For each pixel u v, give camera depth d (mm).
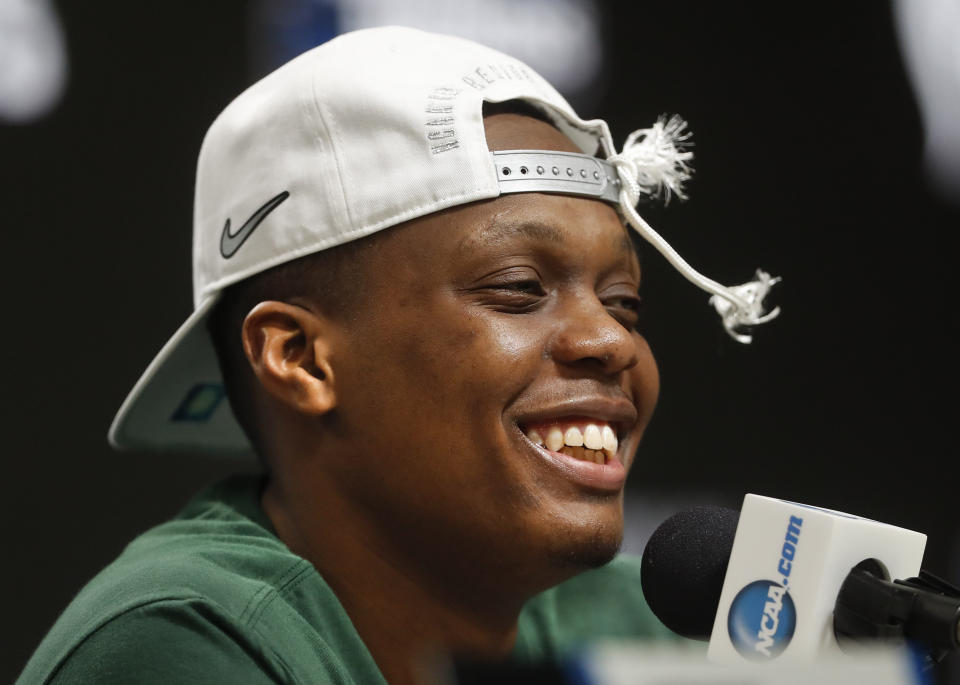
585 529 4180
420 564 4414
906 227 10156
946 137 10109
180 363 5164
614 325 4270
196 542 4500
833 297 10125
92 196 8859
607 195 4543
